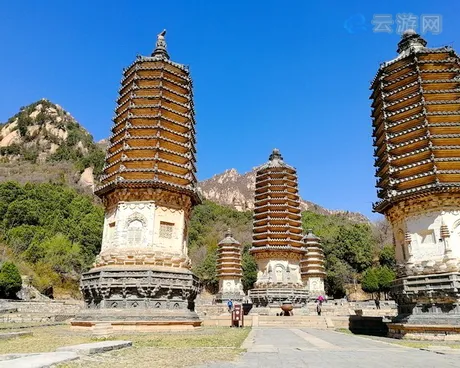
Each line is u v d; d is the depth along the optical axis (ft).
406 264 114.93
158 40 163.02
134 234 132.98
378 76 135.03
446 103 119.65
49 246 314.76
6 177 505.25
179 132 150.51
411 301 111.14
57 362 48.14
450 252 107.86
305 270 283.38
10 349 70.08
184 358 57.67
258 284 216.74
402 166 122.21
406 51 133.39
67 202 397.39
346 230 386.11
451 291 102.17
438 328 100.83
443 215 111.75
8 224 337.11
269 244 221.05
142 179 137.69
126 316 117.60
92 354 59.52
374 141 139.85
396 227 125.18
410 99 124.57
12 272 219.61
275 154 248.73
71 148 644.27
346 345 81.71
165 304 124.16
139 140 142.92
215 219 570.46
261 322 163.53
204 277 392.47
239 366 50.03
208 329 131.13
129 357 58.13
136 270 123.75
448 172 112.16
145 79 151.12
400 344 86.84
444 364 53.21
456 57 126.52
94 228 361.71
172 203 139.85
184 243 141.28
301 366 50.26
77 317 126.11
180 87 155.84
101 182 150.41
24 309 199.62
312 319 166.30
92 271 129.18
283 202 233.14
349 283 363.76
